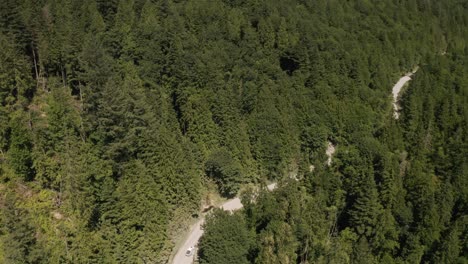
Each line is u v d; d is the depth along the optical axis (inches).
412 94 5241.1
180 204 3378.4
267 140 4119.1
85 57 3417.8
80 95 3526.1
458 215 3865.7
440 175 4372.5
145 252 2834.6
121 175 2886.3
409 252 3358.8
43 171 2810.0
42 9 4128.9
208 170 3801.7
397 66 6333.7
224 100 4069.9
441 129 5036.9
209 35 4795.8
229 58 4601.4
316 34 5580.7
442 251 3346.5
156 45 4106.8
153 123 3297.2
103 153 2859.3
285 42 5177.2
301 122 4527.6
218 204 3727.9
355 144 4256.9
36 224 2492.6
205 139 3909.9
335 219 3361.2
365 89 5300.2
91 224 2647.6
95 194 2728.8
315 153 4355.3
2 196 2640.3
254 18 5413.4
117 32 4087.1
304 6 6264.8
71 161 2844.5
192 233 3346.5
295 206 3088.1
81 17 4232.3
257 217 3221.0
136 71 3865.7
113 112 2854.3
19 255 2158.0
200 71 4074.8
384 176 3651.6
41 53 3659.0
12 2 3646.7
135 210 2802.7
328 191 3587.6
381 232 3324.3
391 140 4574.3
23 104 3225.9
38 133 2930.6
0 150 2874.0
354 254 3132.4
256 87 4421.8
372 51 5994.1
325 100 4842.5
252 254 3036.4
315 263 2753.4
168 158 3270.2
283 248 2701.8
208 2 5413.4
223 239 2942.9
